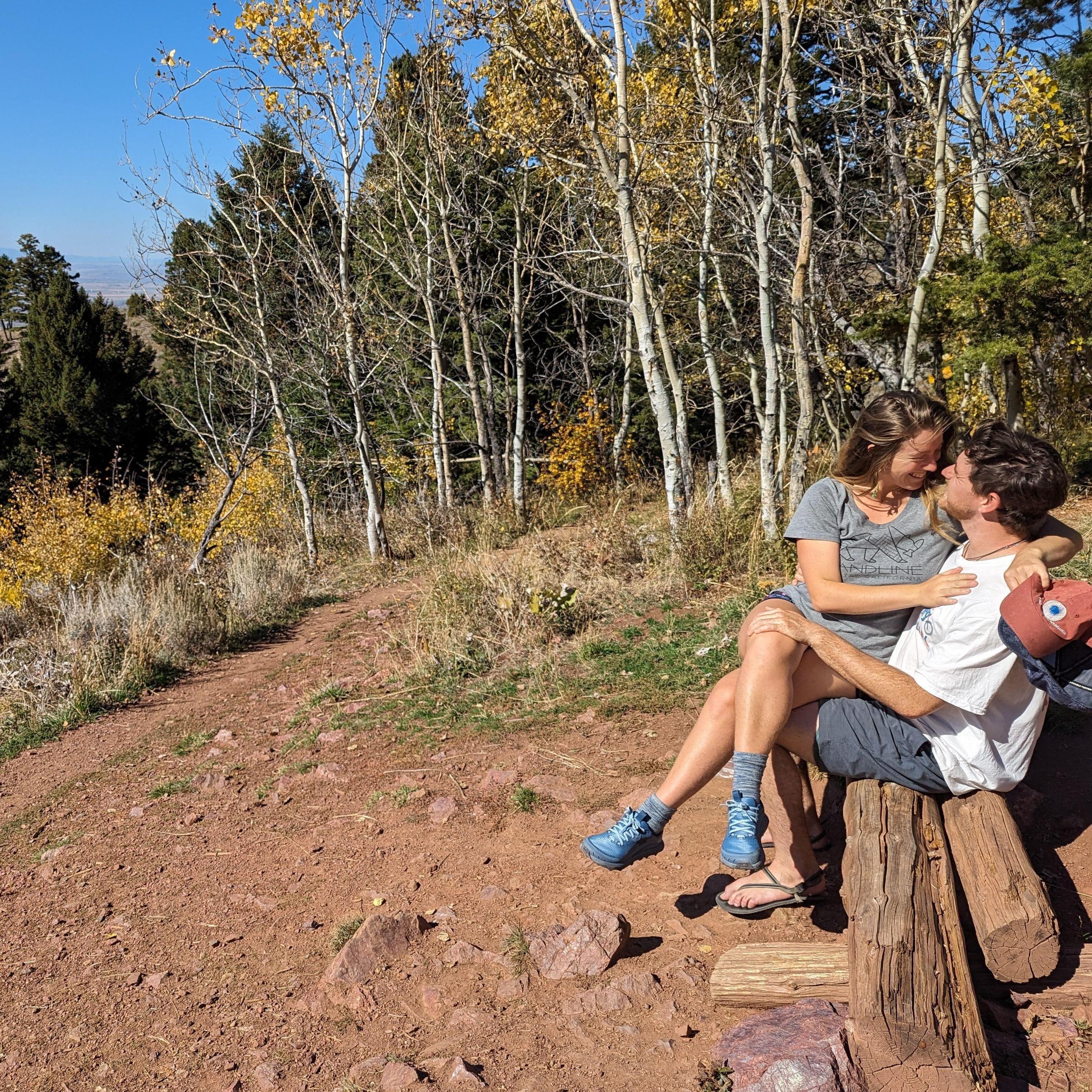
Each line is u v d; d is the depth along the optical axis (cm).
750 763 269
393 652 761
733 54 1076
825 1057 214
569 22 945
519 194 1544
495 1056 255
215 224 1515
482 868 367
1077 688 229
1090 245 798
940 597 258
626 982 273
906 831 256
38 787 579
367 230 1700
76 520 1404
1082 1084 218
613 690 557
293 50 1194
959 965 224
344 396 1653
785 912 303
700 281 1166
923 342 911
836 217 1054
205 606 965
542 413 1919
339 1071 261
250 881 390
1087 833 317
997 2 1016
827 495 296
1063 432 1086
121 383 2845
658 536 940
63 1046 292
